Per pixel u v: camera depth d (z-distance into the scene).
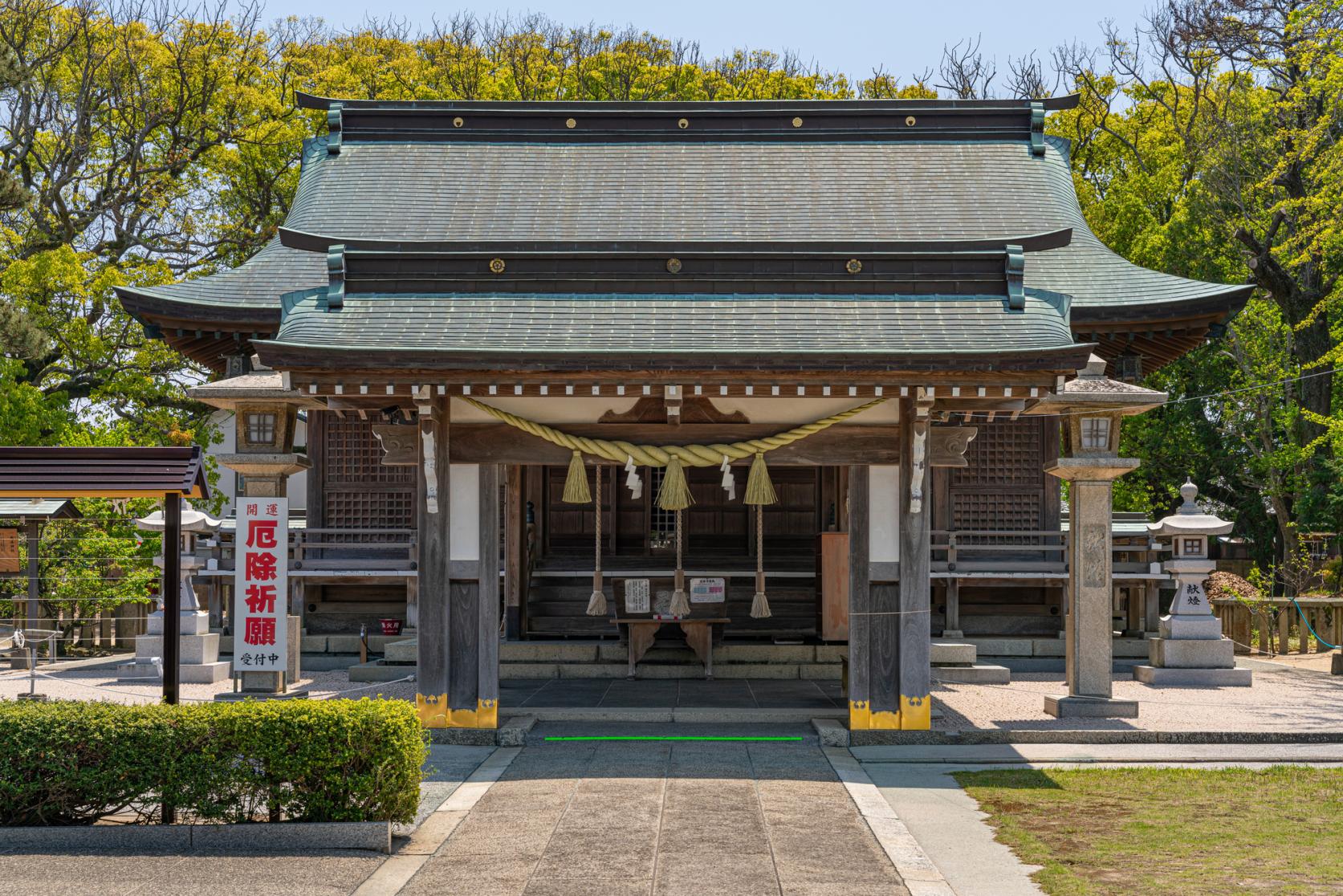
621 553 21.39
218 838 7.96
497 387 11.11
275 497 12.81
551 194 16.31
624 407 11.98
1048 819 8.85
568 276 11.93
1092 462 13.20
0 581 20.02
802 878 7.16
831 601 17.47
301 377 11.02
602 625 19.14
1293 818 8.87
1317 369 27.56
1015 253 11.64
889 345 11.10
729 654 17.17
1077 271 15.97
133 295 14.73
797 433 11.88
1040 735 12.02
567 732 12.63
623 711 13.38
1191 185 30.50
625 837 8.19
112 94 32.06
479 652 12.02
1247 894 6.86
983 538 19.12
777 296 11.82
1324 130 24.34
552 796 9.51
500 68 40.91
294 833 7.97
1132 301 15.06
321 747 8.02
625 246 11.95
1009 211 15.88
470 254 11.93
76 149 30.86
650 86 40.91
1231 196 28.30
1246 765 11.19
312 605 20.06
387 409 13.27
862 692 12.00
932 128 17.70
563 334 11.34
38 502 19.23
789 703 14.05
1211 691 15.80
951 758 11.26
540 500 20.86
